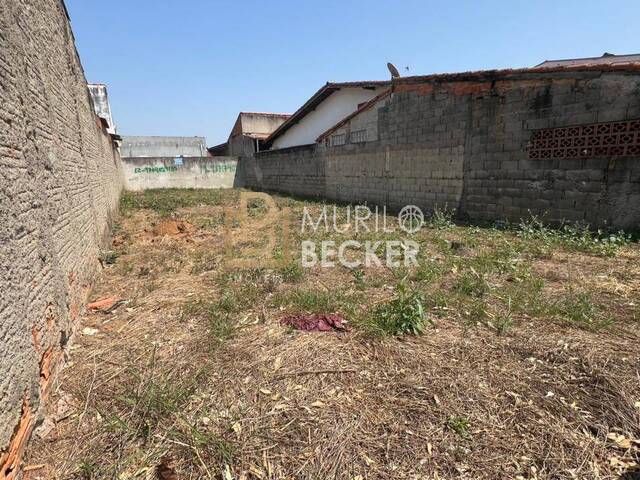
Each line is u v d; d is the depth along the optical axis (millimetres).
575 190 5863
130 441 1854
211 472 1661
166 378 2334
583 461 1656
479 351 2531
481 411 1980
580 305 3055
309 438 1841
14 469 1621
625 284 3613
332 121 14859
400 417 1963
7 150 2025
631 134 5086
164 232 7375
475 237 6020
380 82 11438
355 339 2764
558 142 6008
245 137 21219
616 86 5168
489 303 3293
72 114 4578
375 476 1632
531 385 2158
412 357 2490
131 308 3525
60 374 2414
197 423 1946
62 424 1994
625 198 5266
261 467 1683
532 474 1606
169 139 33156
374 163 10797
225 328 2959
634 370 2225
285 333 2908
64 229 3135
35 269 2207
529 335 2699
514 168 6789
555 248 5043
